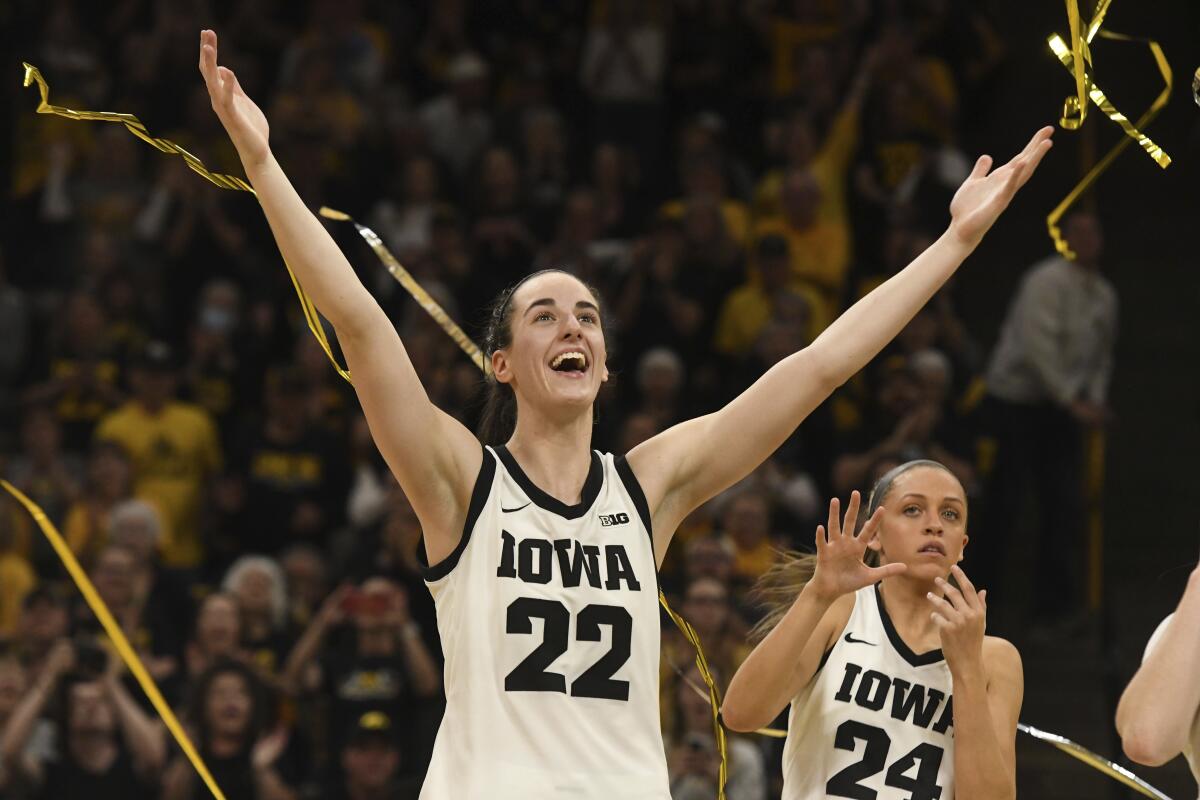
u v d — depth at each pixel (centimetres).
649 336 2223
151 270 2405
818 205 2338
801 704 942
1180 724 732
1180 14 2770
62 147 2505
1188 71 2750
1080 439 2125
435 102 2567
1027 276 2147
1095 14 859
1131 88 2752
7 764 1698
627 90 2595
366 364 783
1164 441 2452
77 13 2716
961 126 2709
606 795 764
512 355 838
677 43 2656
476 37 2802
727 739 1614
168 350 2205
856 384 2155
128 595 1847
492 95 2725
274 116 2470
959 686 883
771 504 1989
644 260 2261
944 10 2666
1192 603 746
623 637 790
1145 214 2659
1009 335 2120
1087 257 2116
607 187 2441
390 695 1733
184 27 2602
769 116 2636
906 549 942
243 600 1844
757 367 2128
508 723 770
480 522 800
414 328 2208
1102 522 2380
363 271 2348
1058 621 2130
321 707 1742
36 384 2344
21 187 2555
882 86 2445
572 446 827
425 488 796
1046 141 834
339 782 1705
